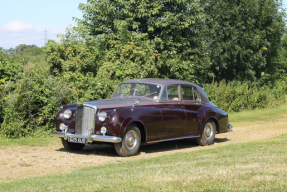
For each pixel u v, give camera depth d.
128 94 9.12
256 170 5.16
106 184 4.57
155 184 4.46
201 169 5.32
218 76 29.58
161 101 8.68
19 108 9.92
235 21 28.20
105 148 9.18
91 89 12.31
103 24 20.02
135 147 8.01
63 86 11.09
